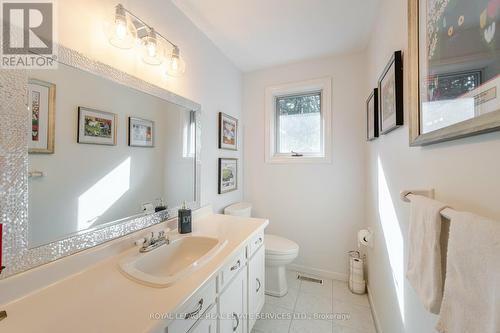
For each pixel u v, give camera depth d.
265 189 2.58
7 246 0.73
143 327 0.63
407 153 1.01
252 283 1.50
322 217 2.36
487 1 0.47
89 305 0.73
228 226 1.58
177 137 1.57
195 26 1.76
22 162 0.77
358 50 2.17
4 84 0.73
